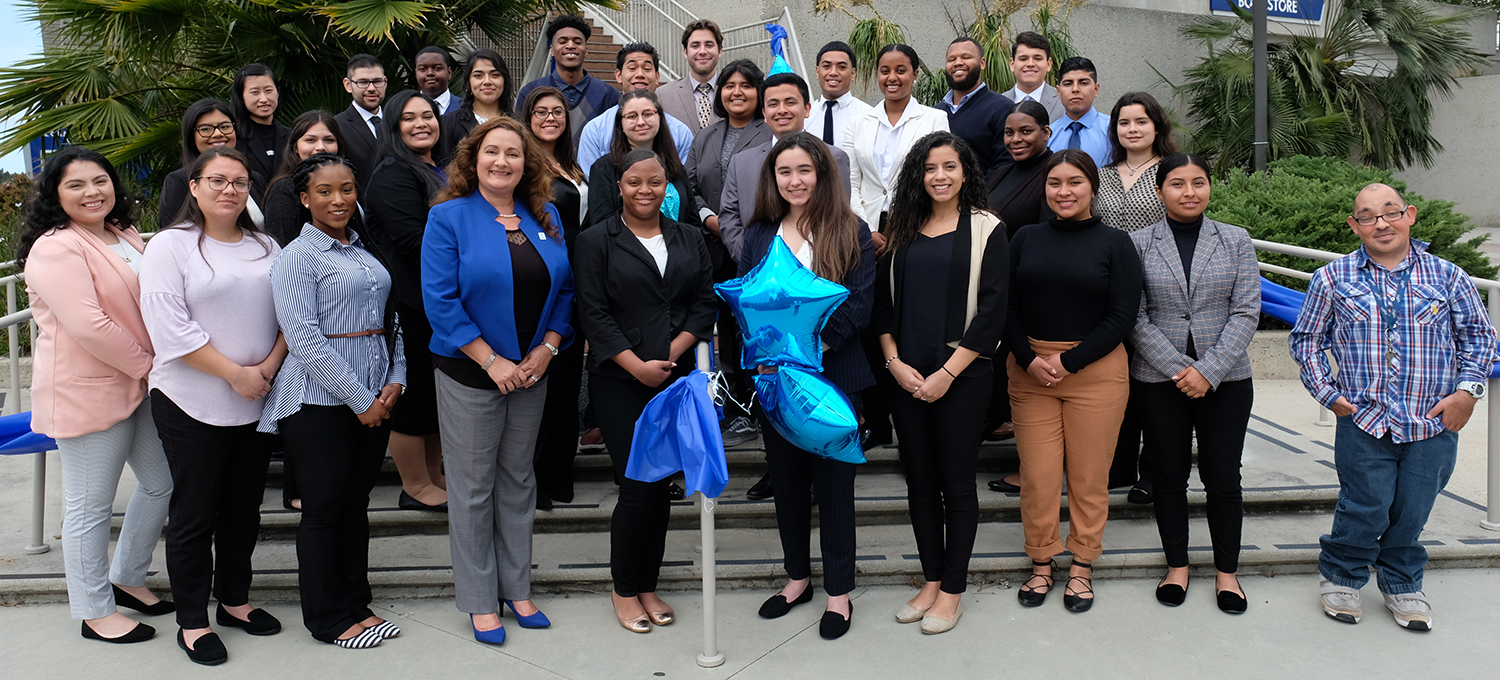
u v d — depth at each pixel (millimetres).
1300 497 4398
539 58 9531
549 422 4176
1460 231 7582
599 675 3188
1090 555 3646
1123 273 3418
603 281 3381
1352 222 3406
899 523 4332
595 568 3818
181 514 3207
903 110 4805
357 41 8195
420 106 3793
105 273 3221
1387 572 3518
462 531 3385
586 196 4234
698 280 3498
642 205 3371
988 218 3408
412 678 3174
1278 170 8555
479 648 3377
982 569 3871
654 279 3367
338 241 3268
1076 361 3410
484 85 4715
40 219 3188
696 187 4715
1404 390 3334
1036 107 4246
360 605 3477
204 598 3305
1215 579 3887
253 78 4492
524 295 3299
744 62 4641
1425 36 13031
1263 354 7297
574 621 3574
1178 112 14211
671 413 3152
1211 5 14930
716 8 11773
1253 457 5016
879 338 3541
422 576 3764
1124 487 4500
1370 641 3355
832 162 3371
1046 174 3518
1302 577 3900
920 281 3416
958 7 12430
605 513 4234
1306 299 3553
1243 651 3301
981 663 3244
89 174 3205
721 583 3836
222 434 3195
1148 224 4008
